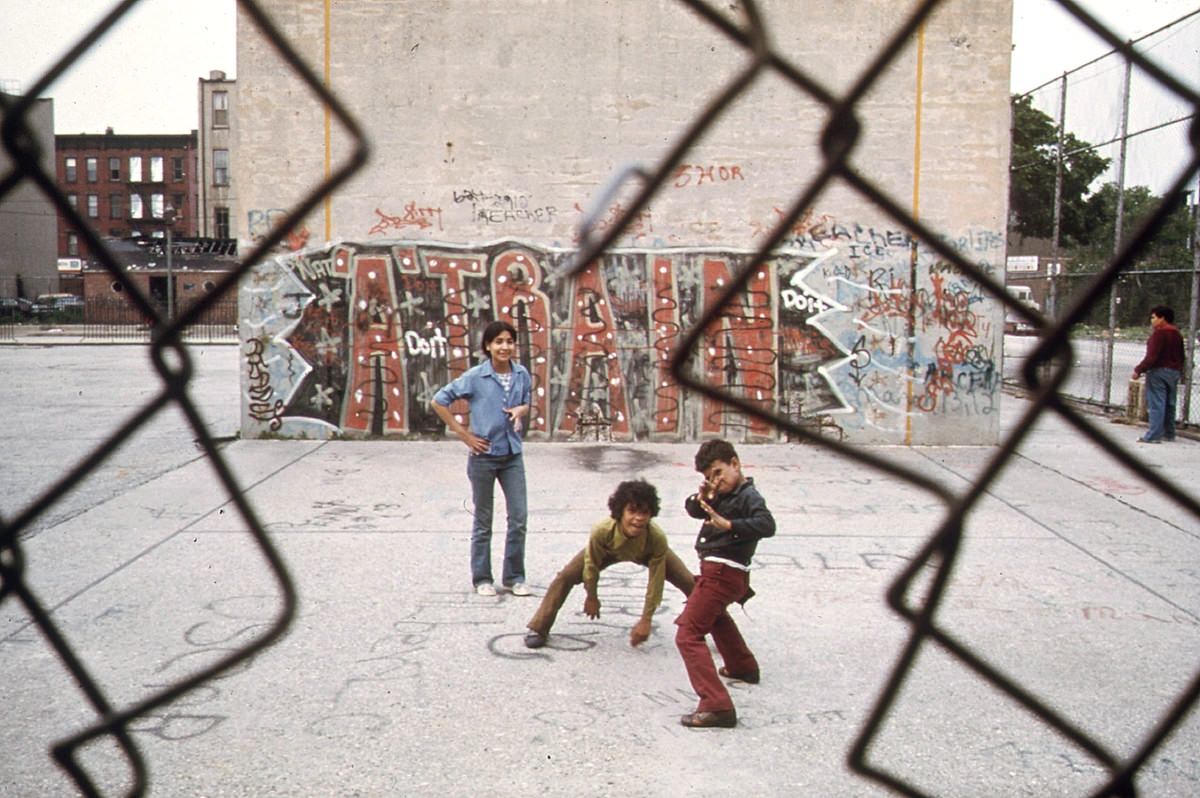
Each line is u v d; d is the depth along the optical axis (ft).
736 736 15.01
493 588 21.72
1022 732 15.14
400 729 15.19
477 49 41.75
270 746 14.57
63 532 27.17
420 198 42.19
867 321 41.81
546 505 30.73
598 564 17.97
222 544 25.94
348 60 41.78
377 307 42.57
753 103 41.37
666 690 16.72
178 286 180.34
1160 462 39.06
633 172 3.90
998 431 42.14
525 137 41.88
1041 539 26.99
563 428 42.60
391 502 31.19
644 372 42.37
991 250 41.42
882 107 41.06
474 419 21.40
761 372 42.01
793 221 4.14
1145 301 53.72
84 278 188.34
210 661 17.79
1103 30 4.33
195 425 4.37
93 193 246.68
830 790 13.43
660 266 41.93
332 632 19.31
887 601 4.92
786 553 25.35
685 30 41.52
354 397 42.86
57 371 88.22
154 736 14.82
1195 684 5.87
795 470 36.73
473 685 16.84
